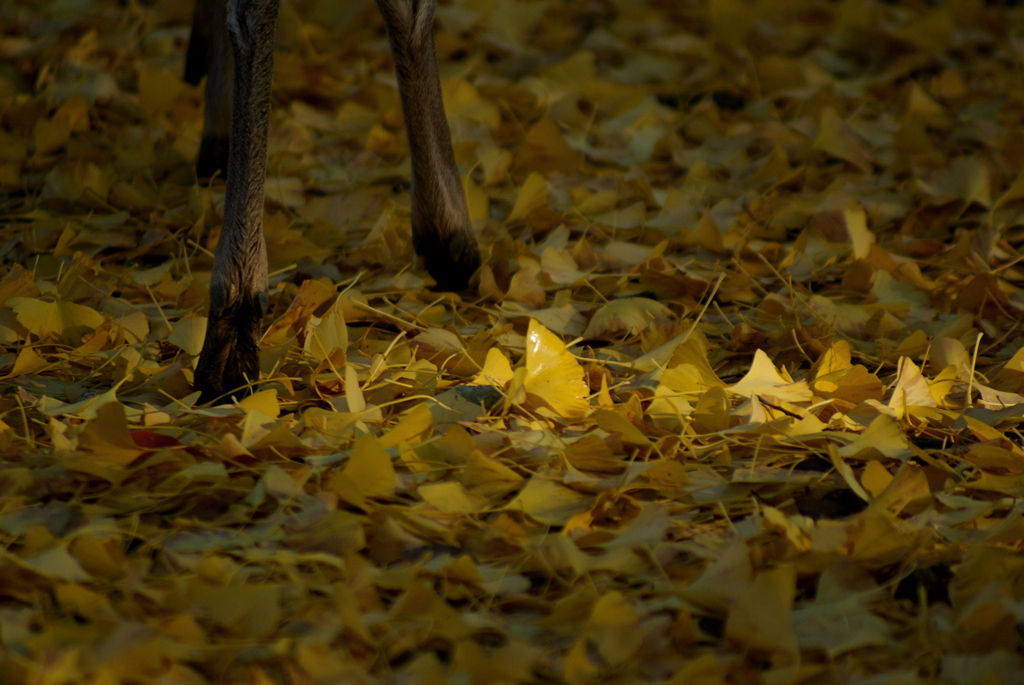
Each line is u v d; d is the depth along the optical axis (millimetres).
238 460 3906
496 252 4270
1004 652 3727
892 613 3789
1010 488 3900
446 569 3795
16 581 3787
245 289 3994
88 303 4199
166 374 4027
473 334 4160
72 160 4441
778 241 4422
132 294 4246
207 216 4398
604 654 3730
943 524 3869
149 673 3705
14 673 3684
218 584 3783
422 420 3926
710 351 4148
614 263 4312
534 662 3723
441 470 3912
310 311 4137
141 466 3879
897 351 4117
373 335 4168
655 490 3902
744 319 4207
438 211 4203
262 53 3973
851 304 4250
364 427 3949
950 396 4047
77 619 3781
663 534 3816
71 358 4070
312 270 4250
